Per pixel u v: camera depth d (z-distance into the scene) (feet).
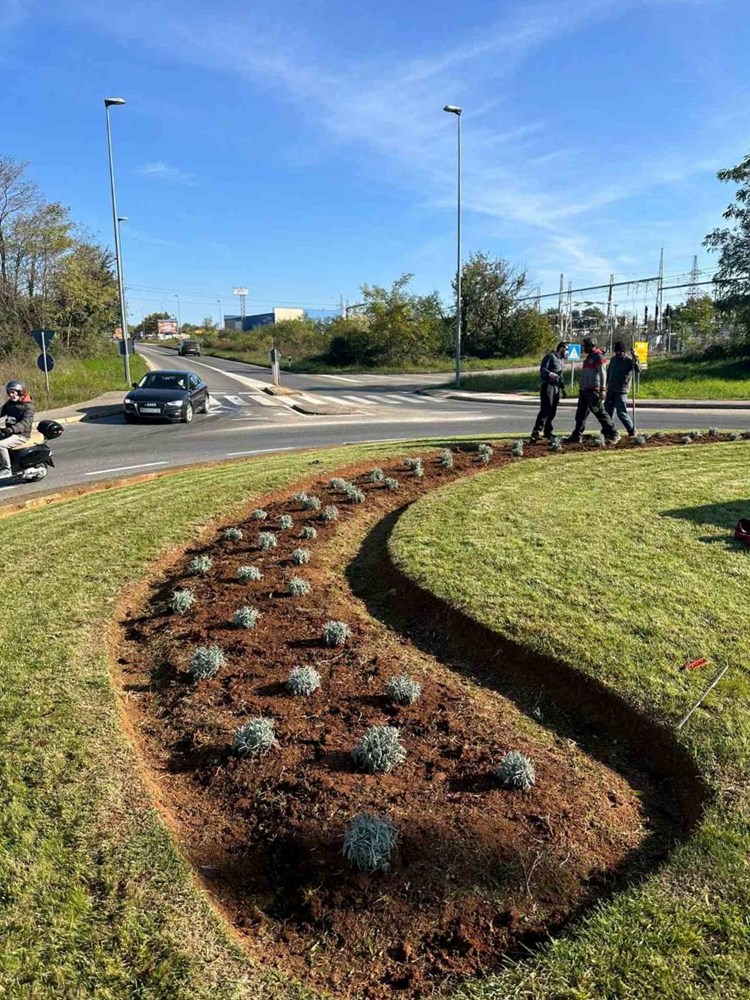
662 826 9.11
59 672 12.64
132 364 137.18
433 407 73.05
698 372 98.58
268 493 27.20
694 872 7.75
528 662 12.95
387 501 26.32
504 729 11.21
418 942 7.25
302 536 21.52
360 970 6.97
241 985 6.68
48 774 9.68
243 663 13.25
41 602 16.15
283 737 10.74
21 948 6.97
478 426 53.47
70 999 6.47
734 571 16.98
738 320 100.37
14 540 21.25
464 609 14.83
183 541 21.30
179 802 9.50
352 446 40.04
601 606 14.82
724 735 10.20
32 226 104.01
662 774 10.19
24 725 10.88
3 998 6.45
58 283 113.70
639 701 11.18
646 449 35.19
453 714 11.52
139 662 13.69
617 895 7.50
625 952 6.74
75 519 23.61
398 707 11.63
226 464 34.50
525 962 6.81
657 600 15.12
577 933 7.06
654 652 12.71
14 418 31.68
